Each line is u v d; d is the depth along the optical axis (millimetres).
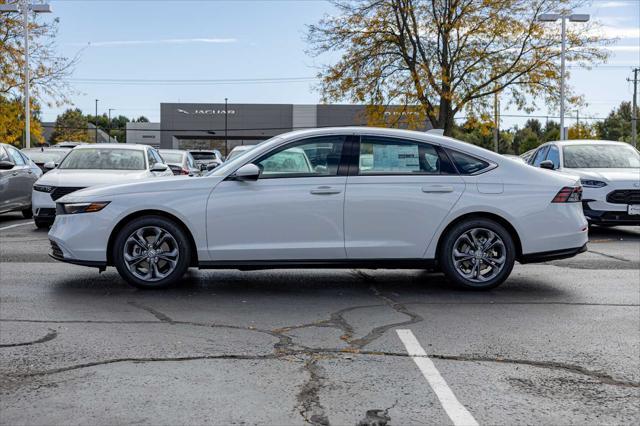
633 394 4102
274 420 3643
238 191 6895
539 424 3639
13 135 32219
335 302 6582
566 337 5344
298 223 6871
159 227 6965
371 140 7078
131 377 4312
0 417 3666
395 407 3842
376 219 6898
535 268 8688
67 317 5879
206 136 75188
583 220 7258
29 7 28656
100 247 6938
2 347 4941
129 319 5824
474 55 31281
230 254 6895
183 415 3705
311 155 7027
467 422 3648
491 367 4574
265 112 74500
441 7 31203
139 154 13406
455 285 7090
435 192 6941
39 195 12320
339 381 4258
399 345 5070
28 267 8461
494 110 32844
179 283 7496
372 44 31844
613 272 8406
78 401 3902
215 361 4652
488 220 7035
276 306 6387
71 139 93500
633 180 11555
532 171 7199
